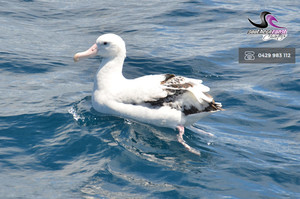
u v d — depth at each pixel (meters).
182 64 15.02
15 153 8.94
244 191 8.10
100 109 10.88
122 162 8.81
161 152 9.38
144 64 14.80
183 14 20.47
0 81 12.88
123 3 22.45
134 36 17.66
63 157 8.91
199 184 8.21
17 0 21.73
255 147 9.95
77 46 16.41
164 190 7.93
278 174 8.77
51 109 11.02
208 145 9.91
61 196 7.62
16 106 11.17
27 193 7.65
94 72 14.30
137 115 10.40
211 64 15.22
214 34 18.16
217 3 22.16
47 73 13.84
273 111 11.93
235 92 13.04
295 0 23.12
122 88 10.55
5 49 15.30
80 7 21.69
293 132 10.82
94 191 7.80
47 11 20.72
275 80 13.80
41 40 16.81
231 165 9.02
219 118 11.56
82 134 9.79
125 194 7.76
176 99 10.11
